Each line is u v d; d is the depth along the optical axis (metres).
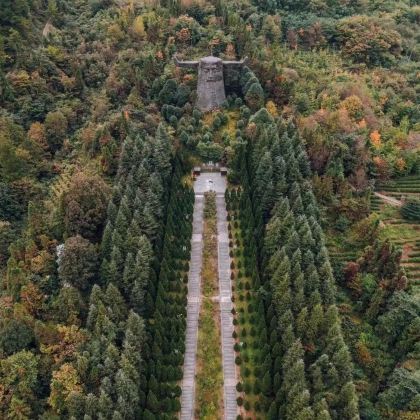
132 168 102.56
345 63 160.88
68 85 135.12
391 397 78.00
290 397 72.69
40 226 94.81
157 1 164.75
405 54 176.38
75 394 71.00
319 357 78.69
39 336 78.44
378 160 117.88
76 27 163.12
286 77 133.75
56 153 121.19
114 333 78.69
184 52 142.12
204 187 112.06
